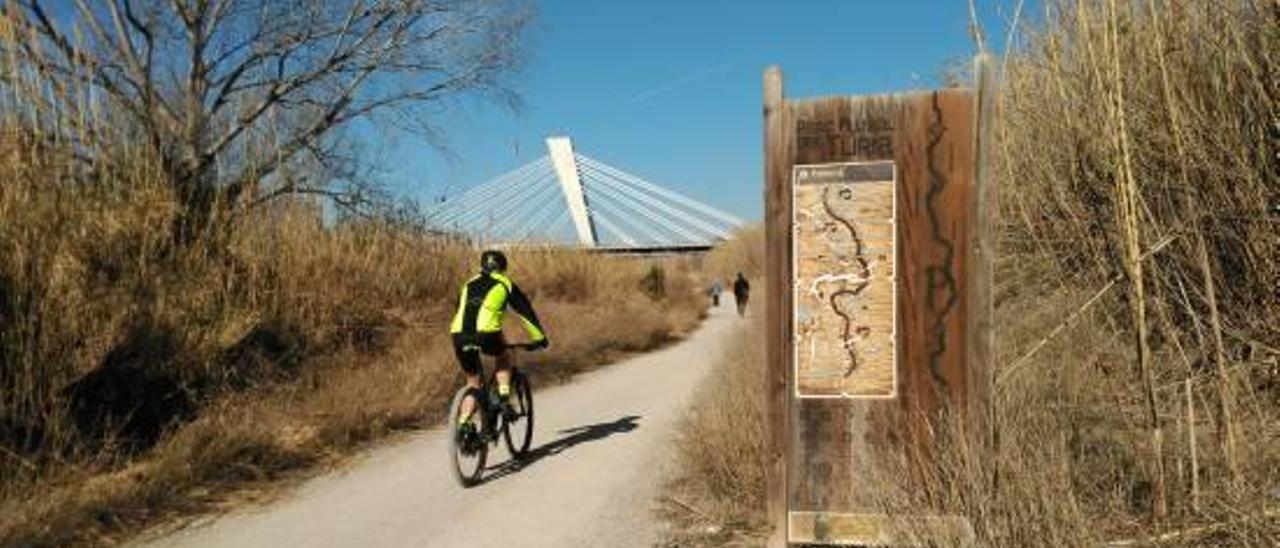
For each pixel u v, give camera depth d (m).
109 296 8.83
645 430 9.97
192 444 8.02
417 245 17.22
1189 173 4.76
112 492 6.90
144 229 9.79
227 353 10.34
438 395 11.57
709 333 26.62
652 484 7.36
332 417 9.56
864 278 4.93
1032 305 6.55
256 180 13.90
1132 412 4.96
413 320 14.52
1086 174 5.04
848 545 4.95
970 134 4.78
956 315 4.80
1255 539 3.80
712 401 8.11
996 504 4.04
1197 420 4.88
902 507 4.41
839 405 4.97
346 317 13.17
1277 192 4.54
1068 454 4.54
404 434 10.13
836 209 4.95
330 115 19.20
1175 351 5.09
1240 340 4.68
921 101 4.83
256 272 11.92
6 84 9.31
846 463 4.96
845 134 4.93
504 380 8.45
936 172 4.82
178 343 9.33
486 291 8.26
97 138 10.42
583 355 17.27
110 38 16.86
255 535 6.53
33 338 7.68
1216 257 4.75
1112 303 5.45
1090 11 5.01
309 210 14.80
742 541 5.74
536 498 7.23
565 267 25.88
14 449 7.05
